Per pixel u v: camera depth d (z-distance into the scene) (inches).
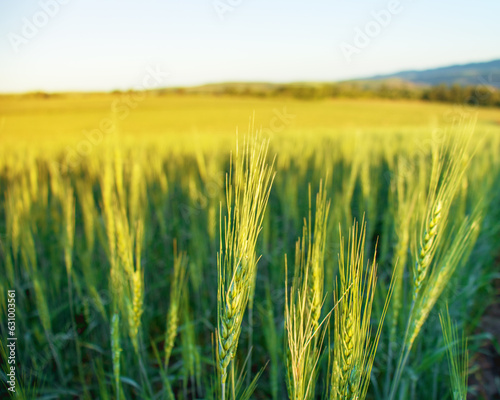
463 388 14.4
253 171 12.1
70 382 23.8
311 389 13.4
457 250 15.4
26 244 25.2
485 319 31.5
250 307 19.3
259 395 22.9
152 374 24.6
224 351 12.7
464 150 14.1
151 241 36.9
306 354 13.0
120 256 17.3
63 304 26.6
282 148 60.9
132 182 26.6
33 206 34.2
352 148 58.4
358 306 12.5
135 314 16.6
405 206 19.9
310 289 14.5
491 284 37.5
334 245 24.0
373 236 36.2
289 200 35.2
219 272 12.5
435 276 15.2
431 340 22.7
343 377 12.7
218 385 15.1
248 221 12.3
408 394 21.0
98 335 27.3
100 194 45.0
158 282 32.7
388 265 32.6
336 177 45.7
